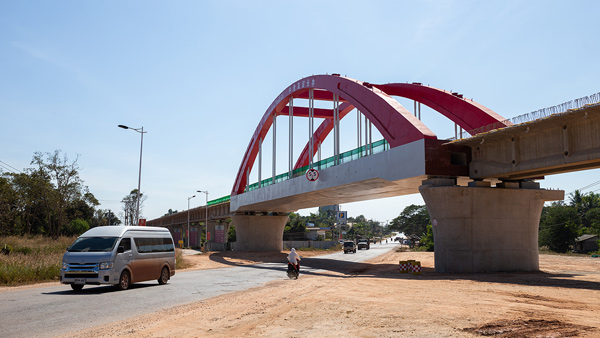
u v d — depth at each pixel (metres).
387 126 31.48
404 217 189.38
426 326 8.19
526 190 27.80
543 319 8.82
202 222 114.50
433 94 35.78
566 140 21.41
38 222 78.62
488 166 26.42
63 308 11.77
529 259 27.38
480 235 26.45
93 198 96.31
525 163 23.89
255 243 70.00
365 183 35.03
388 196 45.41
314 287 17.53
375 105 33.16
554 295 14.03
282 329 8.36
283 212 72.69
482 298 13.01
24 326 9.16
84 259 15.96
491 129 25.77
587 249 77.75
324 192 42.69
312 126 45.12
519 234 27.33
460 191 26.30
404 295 13.84
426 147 27.11
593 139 20.33
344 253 69.81
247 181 66.56
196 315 10.32
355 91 36.06
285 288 17.34
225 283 20.34
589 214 91.75
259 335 7.85
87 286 18.42
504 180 28.30
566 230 78.75
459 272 25.97
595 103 18.77
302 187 44.09
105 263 15.96
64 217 73.19
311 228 151.25
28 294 15.22
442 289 16.05
